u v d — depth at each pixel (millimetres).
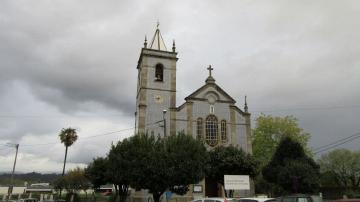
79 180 77750
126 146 37844
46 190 125125
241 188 35156
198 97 50094
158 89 49844
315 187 45219
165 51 51906
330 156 74125
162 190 35906
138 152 36188
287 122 69500
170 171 34125
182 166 34625
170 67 51562
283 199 19969
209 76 51844
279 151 50938
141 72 51125
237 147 45281
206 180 46750
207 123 49375
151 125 47781
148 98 48969
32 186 130250
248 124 51000
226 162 42000
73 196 71438
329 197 59500
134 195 47062
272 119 70188
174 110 48875
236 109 51188
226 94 51312
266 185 62125
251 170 42875
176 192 37156
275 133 69500
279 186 49812
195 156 36062
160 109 48969
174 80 50969
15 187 126625
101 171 47906
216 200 21859
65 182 77500
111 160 38500
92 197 65312
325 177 70438
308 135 68875
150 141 37875
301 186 44750
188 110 49250
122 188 46125
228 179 35031
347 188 59531
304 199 19141
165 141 37375
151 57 51125
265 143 69125
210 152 43500
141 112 47969
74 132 79688
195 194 44969
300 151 50125
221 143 48875
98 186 50406
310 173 45469
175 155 35000
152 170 34188
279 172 47625
